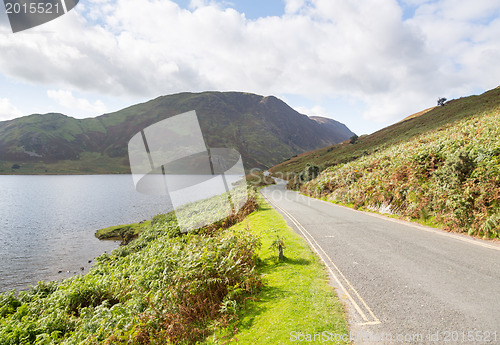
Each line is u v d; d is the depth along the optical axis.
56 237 34.78
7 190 90.00
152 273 8.21
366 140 81.69
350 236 10.60
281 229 12.52
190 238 9.55
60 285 12.48
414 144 24.14
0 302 11.02
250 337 4.75
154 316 6.02
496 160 9.98
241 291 6.50
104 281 10.23
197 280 6.54
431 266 6.99
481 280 6.00
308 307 5.45
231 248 8.16
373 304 5.40
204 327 5.54
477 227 9.23
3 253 28.27
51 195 78.31
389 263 7.45
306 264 7.91
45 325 7.64
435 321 4.68
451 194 10.60
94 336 6.04
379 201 15.77
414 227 11.27
